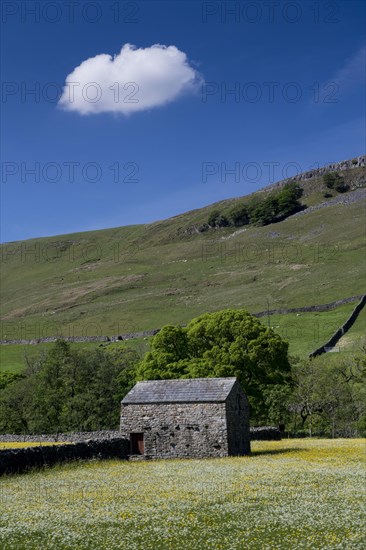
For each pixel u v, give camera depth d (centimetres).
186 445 5212
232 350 7538
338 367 9388
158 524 2333
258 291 19125
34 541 2108
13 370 14750
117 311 19912
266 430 7225
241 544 2033
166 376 7525
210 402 5209
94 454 4791
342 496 2822
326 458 4594
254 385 7588
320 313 15200
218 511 2539
